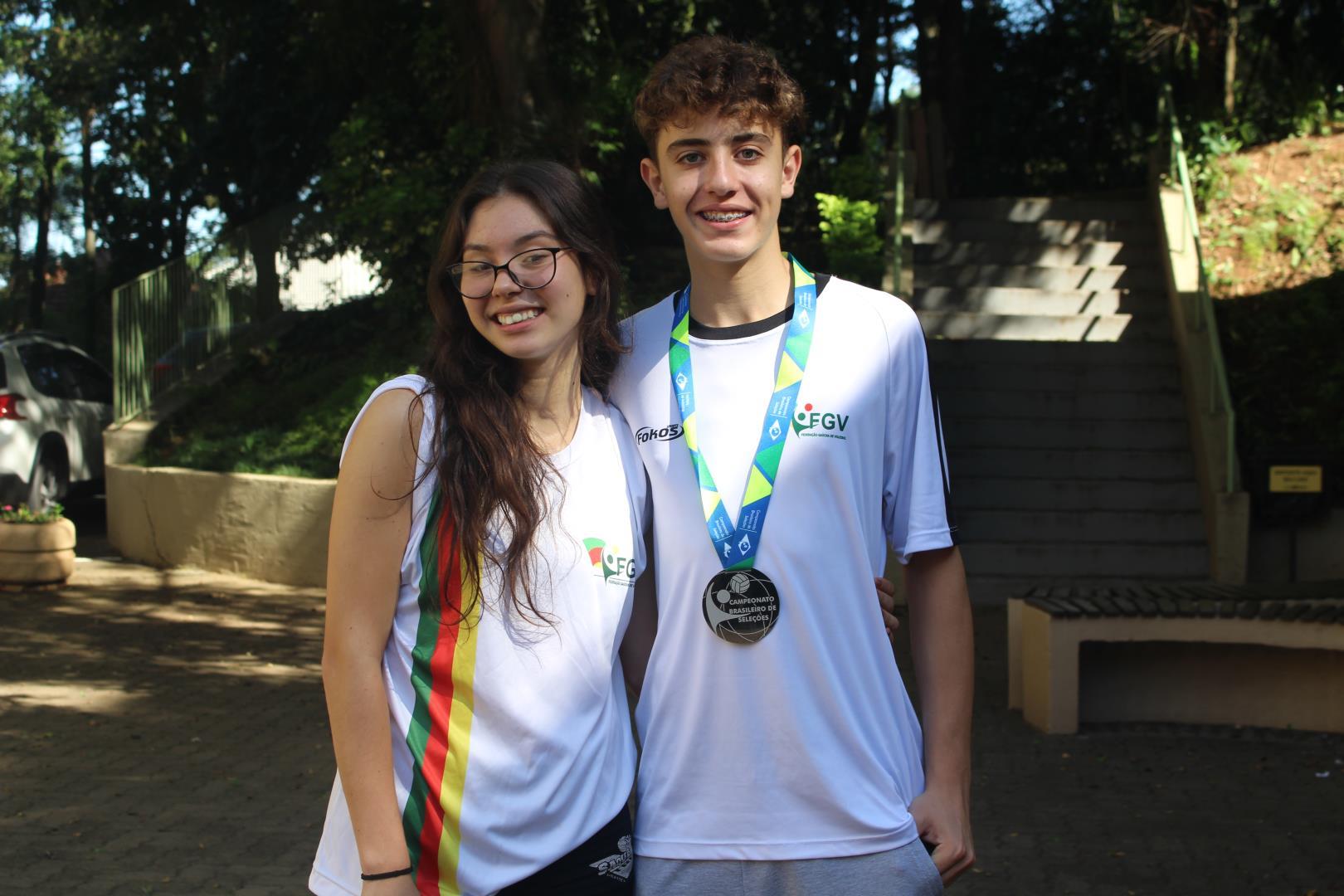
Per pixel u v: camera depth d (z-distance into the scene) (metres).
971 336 11.55
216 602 9.34
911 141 14.50
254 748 5.71
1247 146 13.52
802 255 14.33
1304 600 5.96
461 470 1.96
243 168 18.59
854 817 2.04
